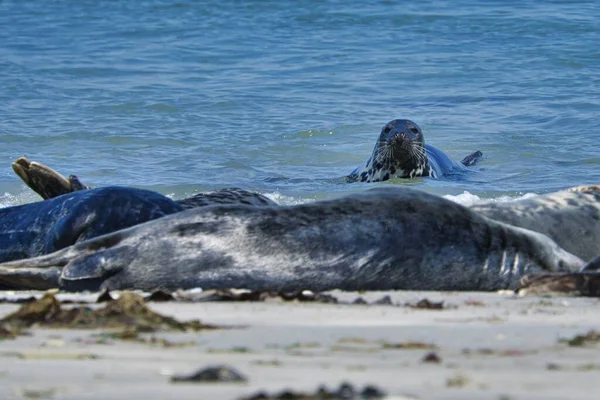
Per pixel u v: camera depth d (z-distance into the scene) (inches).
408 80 4185.5
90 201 1501.0
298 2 5684.1
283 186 2689.5
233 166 2967.5
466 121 3545.8
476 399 580.1
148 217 1507.1
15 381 646.5
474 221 1318.9
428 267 1272.1
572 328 920.3
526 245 1323.8
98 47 4928.6
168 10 5743.1
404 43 4840.1
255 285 1250.0
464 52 4628.4
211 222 1288.1
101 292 1253.1
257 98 3875.5
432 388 615.5
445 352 775.7
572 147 3191.4
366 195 1314.0
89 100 3865.7
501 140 3280.0
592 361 738.8
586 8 5310.0
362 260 1258.6
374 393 579.5
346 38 4977.9
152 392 601.9
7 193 2610.7
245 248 1264.8
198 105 3764.8
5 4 6053.2
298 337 852.0
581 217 1524.4
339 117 3599.9
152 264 1269.7
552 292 1230.9
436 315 1013.8
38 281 1295.5
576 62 4424.2
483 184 2728.8
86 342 818.8
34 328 902.4
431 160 2925.7
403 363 725.9
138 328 890.1
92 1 6067.9
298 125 3469.5
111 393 597.6
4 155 3083.2
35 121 3528.5
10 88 4069.9
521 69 4333.2
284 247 1261.1
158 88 4057.6
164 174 2827.3
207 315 1013.2
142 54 4758.9
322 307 1088.8
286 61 4552.2
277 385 629.9
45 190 1745.8
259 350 784.3
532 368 703.7
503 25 5032.0
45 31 5310.0
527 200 1552.7
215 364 716.0
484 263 1290.6
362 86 4089.6
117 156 3078.2
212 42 4970.5
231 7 5698.8
